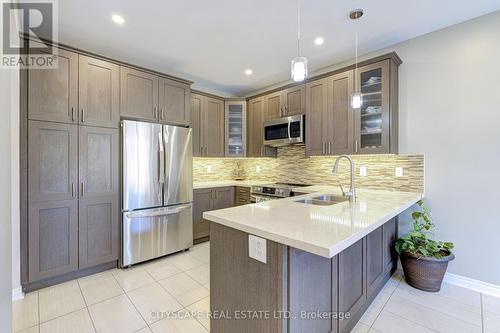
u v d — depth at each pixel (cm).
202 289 223
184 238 316
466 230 225
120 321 177
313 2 194
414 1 194
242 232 130
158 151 288
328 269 138
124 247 263
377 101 254
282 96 348
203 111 376
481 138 216
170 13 207
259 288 121
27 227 211
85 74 242
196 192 343
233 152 407
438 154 238
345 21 221
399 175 264
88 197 244
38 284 220
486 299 205
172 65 320
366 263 186
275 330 113
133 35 244
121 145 263
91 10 202
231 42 259
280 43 262
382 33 243
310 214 149
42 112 217
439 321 178
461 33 225
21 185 208
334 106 287
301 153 368
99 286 226
